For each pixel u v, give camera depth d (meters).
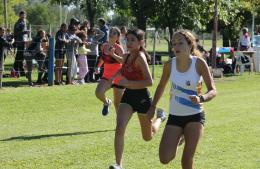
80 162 11.74
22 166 11.34
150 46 70.25
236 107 20.69
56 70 26.58
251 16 58.25
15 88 24.81
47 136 14.63
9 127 15.94
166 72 9.15
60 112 18.84
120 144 10.48
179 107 8.77
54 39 26.16
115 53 14.27
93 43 27.84
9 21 86.56
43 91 23.95
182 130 8.82
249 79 32.09
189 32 8.81
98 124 16.61
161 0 42.34
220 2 43.00
